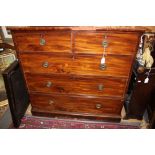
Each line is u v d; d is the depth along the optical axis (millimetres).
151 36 1743
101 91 1870
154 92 1969
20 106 2072
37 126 2092
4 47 2432
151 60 1768
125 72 1688
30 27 1468
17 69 1883
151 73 1788
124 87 1803
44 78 1851
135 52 1550
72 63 1688
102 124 2107
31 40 1587
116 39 1489
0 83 2570
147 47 1787
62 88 1906
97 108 2037
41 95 2012
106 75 1729
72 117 2160
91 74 1740
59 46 1587
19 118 2070
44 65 1718
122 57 1590
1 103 2346
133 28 1399
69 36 1518
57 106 2100
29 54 1683
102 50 1562
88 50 1576
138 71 1781
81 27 1426
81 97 1957
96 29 1427
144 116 2225
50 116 2191
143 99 1978
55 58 1676
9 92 1783
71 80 1824
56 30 1478
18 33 1560
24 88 2135
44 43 1575
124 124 2107
